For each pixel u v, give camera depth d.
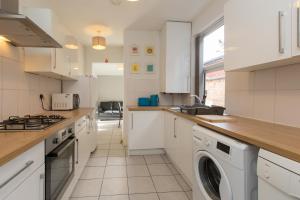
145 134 3.48
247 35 1.59
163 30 3.83
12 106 2.01
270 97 1.78
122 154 3.57
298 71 1.51
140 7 3.03
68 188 1.92
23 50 2.23
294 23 1.18
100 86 9.45
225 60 1.92
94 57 5.48
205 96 3.16
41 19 2.11
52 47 2.15
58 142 1.60
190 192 2.24
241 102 2.17
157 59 4.16
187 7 3.05
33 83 2.50
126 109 4.05
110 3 2.88
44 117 2.02
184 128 2.40
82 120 2.59
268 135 1.24
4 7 1.39
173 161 2.97
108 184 2.41
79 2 2.83
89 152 3.22
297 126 1.52
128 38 4.07
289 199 0.86
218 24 2.95
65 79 3.54
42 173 1.30
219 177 1.58
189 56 3.66
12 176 0.93
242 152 1.18
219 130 1.52
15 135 1.28
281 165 0.90
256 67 1.70
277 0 1.29
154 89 4.16
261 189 1.03
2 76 1.84
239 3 1.69
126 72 4.09
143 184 2.42
